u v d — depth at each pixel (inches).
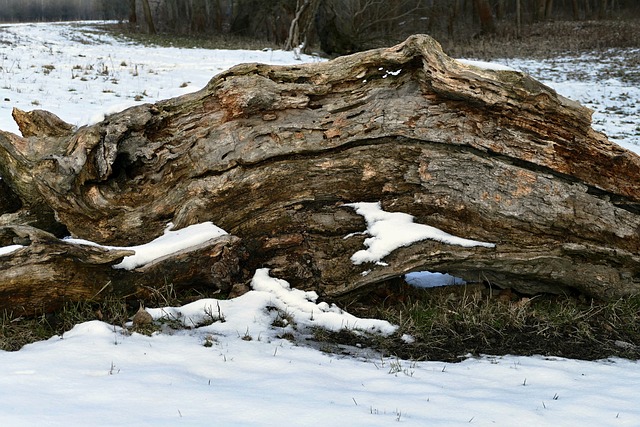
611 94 865.5
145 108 273.3
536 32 1549.0
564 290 276.7
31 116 283.1
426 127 268.5
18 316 224.4
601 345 239.0
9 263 217.6
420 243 261.1
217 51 1034.7
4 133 270.8
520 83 258.7
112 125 267.7
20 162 268.2
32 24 1549.0
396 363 210.5
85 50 934.4
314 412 154.9
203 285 256.8
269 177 270.2
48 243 222.7
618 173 266.7
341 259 265.0
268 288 259.6
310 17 1137.4
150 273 242.8
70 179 261.0
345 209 274.5
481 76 257.6
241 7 1601.9
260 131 271.7
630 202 270.2
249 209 270.5
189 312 238.2
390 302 272.1
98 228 268.4
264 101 269.9
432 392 180.1
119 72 732.7
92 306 237.0
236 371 189.2
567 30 1534.2
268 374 188.4
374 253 261.1
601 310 264.5
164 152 276.5
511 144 264.7
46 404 148.9
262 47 1211.9
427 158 268.7
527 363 216.2
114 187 273.0
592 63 1111.0
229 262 255.1
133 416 145.2
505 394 182.7
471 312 253.3
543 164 264.5
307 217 272.8
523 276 269.1
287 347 217.5
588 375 205.6
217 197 269.1
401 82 274.5
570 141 263.9
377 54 269.9
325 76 275.1
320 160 271.9
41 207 279.0
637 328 254.4
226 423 144.6
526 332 246.8
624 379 202.2
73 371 175.8
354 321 245.1
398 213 271.6
